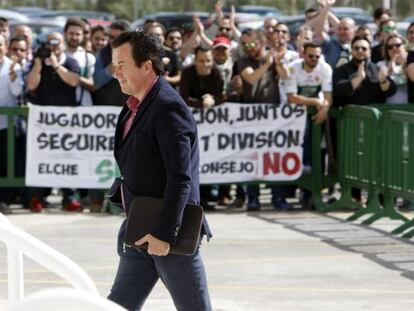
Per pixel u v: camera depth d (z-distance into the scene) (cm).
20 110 1641
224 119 1659
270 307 1016
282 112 1669
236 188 1716
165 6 7000
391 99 1692
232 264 1228
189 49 1827
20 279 701
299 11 6819
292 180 1670
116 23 1633
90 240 1397
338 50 1773
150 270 698
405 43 1894
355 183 1611
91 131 1652
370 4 5803
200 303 684
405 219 1512
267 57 1656
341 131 1656
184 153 656
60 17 4234
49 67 1647
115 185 708
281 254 1288
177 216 654
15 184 1645
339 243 1360
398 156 1473
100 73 1644
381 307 1016
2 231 594
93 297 425
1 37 1648
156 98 665
